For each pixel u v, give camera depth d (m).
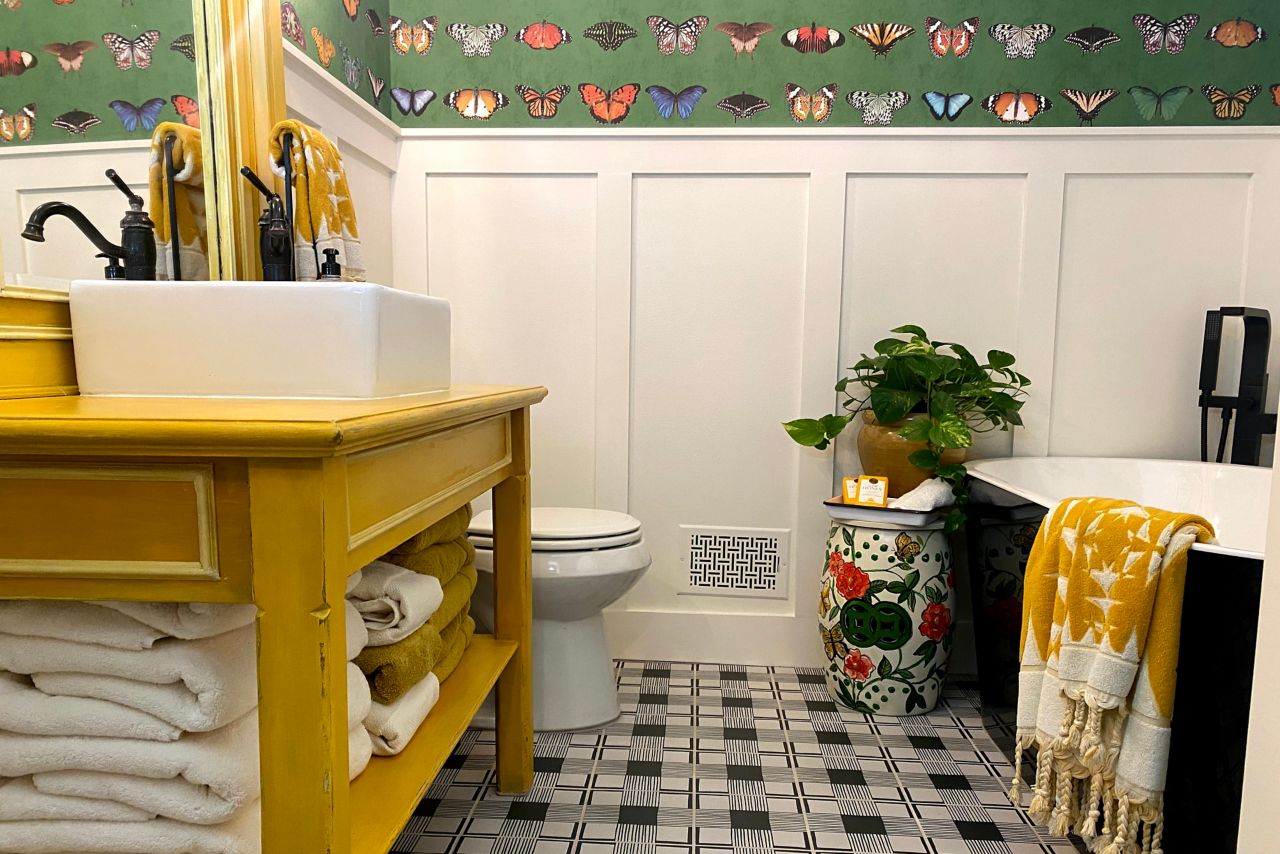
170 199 1.30
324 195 1.44
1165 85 2.14
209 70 1.38
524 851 1.38
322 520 0.72
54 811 0.87
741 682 2.19
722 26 2.19
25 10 1.05
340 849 0.77
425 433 0.97
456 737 1.22
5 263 1.02
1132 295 2.20
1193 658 1.17
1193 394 2.21
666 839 1.43
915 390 2.07
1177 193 2.17
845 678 2.01
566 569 1.74
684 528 2.32
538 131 2.22
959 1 2.15
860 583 1.96
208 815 0.85
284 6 1.63
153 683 0.84
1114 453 2.24
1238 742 1.12
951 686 2.20
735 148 2.20
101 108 1.18
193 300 1.06
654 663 2.33
